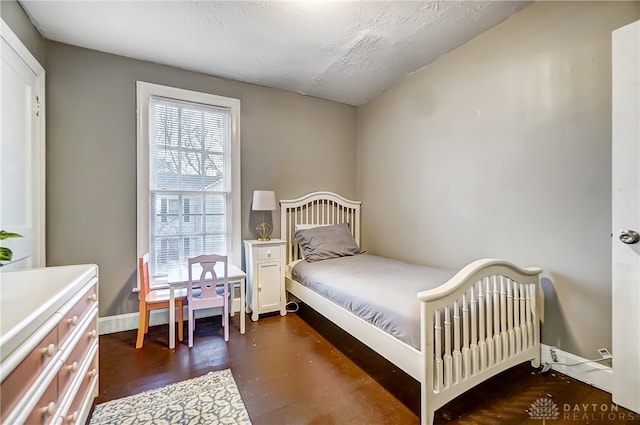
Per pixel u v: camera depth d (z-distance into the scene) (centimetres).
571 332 186
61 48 239
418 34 232
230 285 298
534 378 184
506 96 218
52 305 98
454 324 153
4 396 70
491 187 230
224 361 208
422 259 293
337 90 340
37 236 220
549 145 194
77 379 122
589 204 177
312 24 218
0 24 170
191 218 292
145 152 269
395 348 160
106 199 256
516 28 211
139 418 149
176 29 222
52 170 236
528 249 207
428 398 140
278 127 336
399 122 320
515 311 184
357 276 232
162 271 279
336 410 157
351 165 387
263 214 328
